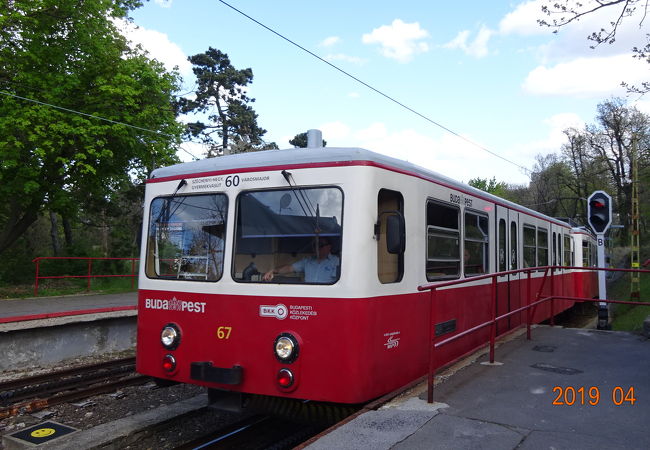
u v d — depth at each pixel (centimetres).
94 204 2934
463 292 774
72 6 1847
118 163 2058
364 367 516
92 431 618
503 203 997
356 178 527
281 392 528
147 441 633
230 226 575
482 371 661
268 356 538
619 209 5100
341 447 418
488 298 883
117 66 1941
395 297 574
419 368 627
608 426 464
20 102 1762
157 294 617
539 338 888
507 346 820
